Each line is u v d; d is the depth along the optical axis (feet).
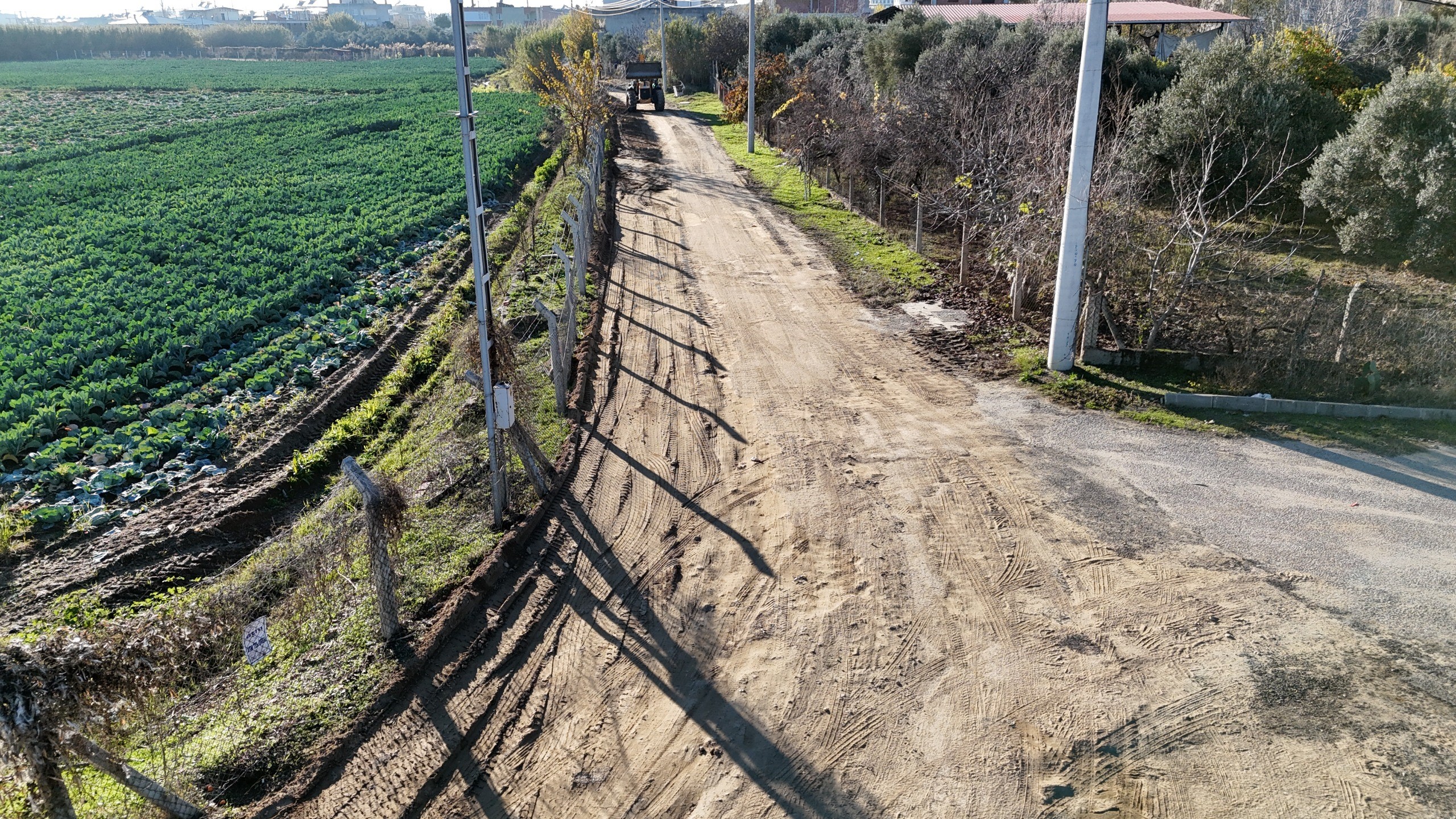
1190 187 64.69
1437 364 42.39
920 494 34.30
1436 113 60.23
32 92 233.14
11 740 17.69
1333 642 25.85
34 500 37.17
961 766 21.81
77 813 20.66
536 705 24.08
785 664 25.39
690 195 91.35
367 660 25.63
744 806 20.79
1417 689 23.98
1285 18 154.71
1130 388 43.57
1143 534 31.40
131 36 449.06
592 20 188.96
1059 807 20.62
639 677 25.02
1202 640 25.98
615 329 53.11
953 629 26.68
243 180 109.09
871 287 60.44
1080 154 41.98
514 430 32.78
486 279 29.96
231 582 29.68
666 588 28.91
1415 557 29.84
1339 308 49.03
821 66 126.82
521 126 146.82
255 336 56.95
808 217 81.46
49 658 18.67
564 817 20.58
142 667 20.31
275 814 20.66
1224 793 20.86
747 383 45.34
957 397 43.45
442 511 33.37
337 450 42.80
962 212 62.39
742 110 131.13
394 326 60.34
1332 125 74.28
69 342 52.80
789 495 34.37
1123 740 22.48
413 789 21.39
